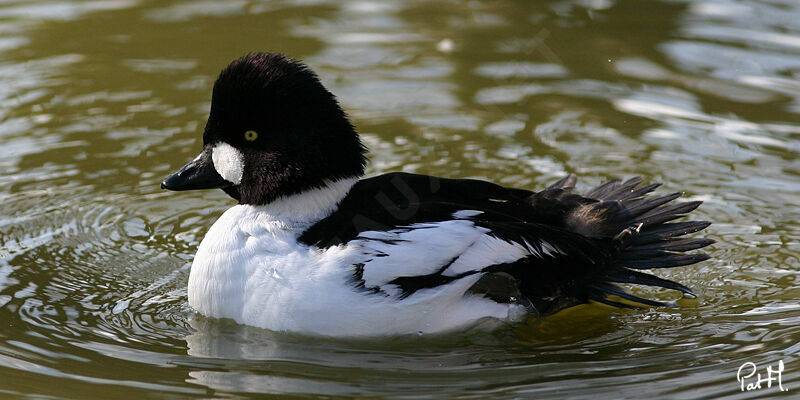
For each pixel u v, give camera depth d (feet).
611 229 32.78
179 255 37.24
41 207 40.06
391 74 51.67
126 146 44.80
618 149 44.45
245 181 31.96
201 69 52.11
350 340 30.73
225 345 30.96
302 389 28.22
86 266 36.19
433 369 29.53
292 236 31.12
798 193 40.57
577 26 57.26
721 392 27.84
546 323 32.65
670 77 50.83
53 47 54.85
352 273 29.96
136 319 32.71
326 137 30.96
